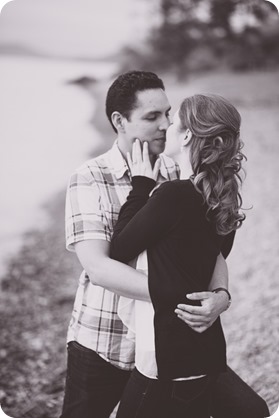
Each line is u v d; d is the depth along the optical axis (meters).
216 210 2.04
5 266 5.53
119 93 2.30
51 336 4.82
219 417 2.43
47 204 6.32
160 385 2.01
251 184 6.39
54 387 4.23
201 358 2.00
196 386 2.01
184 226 1.99
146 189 2.14
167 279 1.99
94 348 2.29
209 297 2.03
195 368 1.99
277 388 4.02
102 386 2.32
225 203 2.03
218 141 2.01
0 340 4.64
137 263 2.08
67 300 5.23
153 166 2.43
